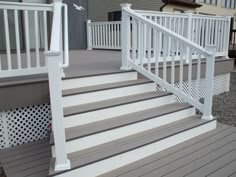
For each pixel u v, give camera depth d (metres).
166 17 4.47
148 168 2.62
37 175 2.47
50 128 3.29
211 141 3.26
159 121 3.33
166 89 4.05
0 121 3.13
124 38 3.99
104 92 3.42
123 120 3.10
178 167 2.64
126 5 3.91
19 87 3.06
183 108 3.61
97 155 2.54
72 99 3.15
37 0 6.90
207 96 3.53
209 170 2.59
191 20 4.86
